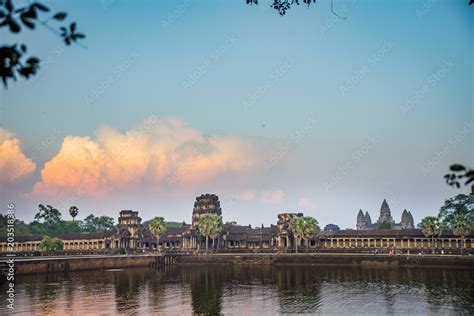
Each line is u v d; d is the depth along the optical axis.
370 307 65.00
